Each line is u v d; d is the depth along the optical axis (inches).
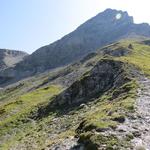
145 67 2613.2
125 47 5103.3
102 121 1120.2
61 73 6417.3
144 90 1745.8
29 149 1587.1
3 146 2085.4
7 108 3358.8
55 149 1095.0
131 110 1274.6
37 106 2987.2
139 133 1015.6
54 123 2065.7
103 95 2208.4
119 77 2325.3
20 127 2568.9
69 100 2576.3
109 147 889.5
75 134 1186.6
